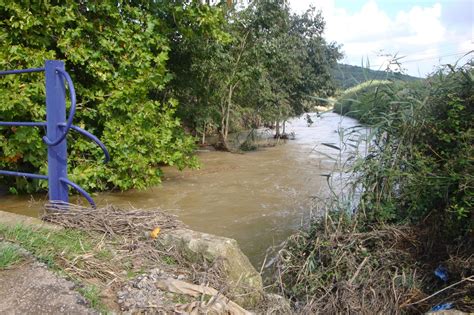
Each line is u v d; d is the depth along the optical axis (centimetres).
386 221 473
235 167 1064
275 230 577
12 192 695
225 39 884
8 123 374
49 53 646
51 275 243
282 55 1399
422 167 450
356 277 396
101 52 727
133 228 328
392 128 512
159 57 773
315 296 392
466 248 382
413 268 409
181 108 1245
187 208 682
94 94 736
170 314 233
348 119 647
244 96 1530
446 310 310
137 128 748
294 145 1528
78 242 296
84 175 681
